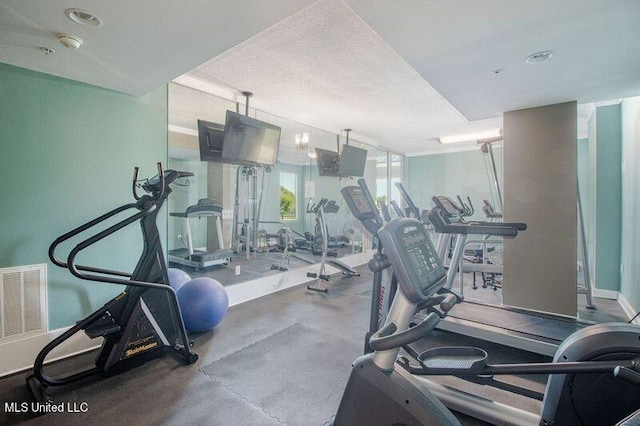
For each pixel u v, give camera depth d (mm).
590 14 1686
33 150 2400
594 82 2654
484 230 2412
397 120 5012
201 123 3998
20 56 2150
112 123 2822
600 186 4098
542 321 2922
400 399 1175
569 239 3170
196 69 3113
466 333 2816
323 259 5102
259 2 1586
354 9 1671
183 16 1700
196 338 2865
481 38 1951
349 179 6652
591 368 1313
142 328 2354
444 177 7688
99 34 1876
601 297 4121
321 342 2793
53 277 2502
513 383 2205
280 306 3807
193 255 4215
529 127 3369
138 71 2404
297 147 5738
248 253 4926
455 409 1820
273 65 3021
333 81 3418
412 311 1190
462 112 3537
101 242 2771
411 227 1272
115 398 1982
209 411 1864
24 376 2242
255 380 2191
